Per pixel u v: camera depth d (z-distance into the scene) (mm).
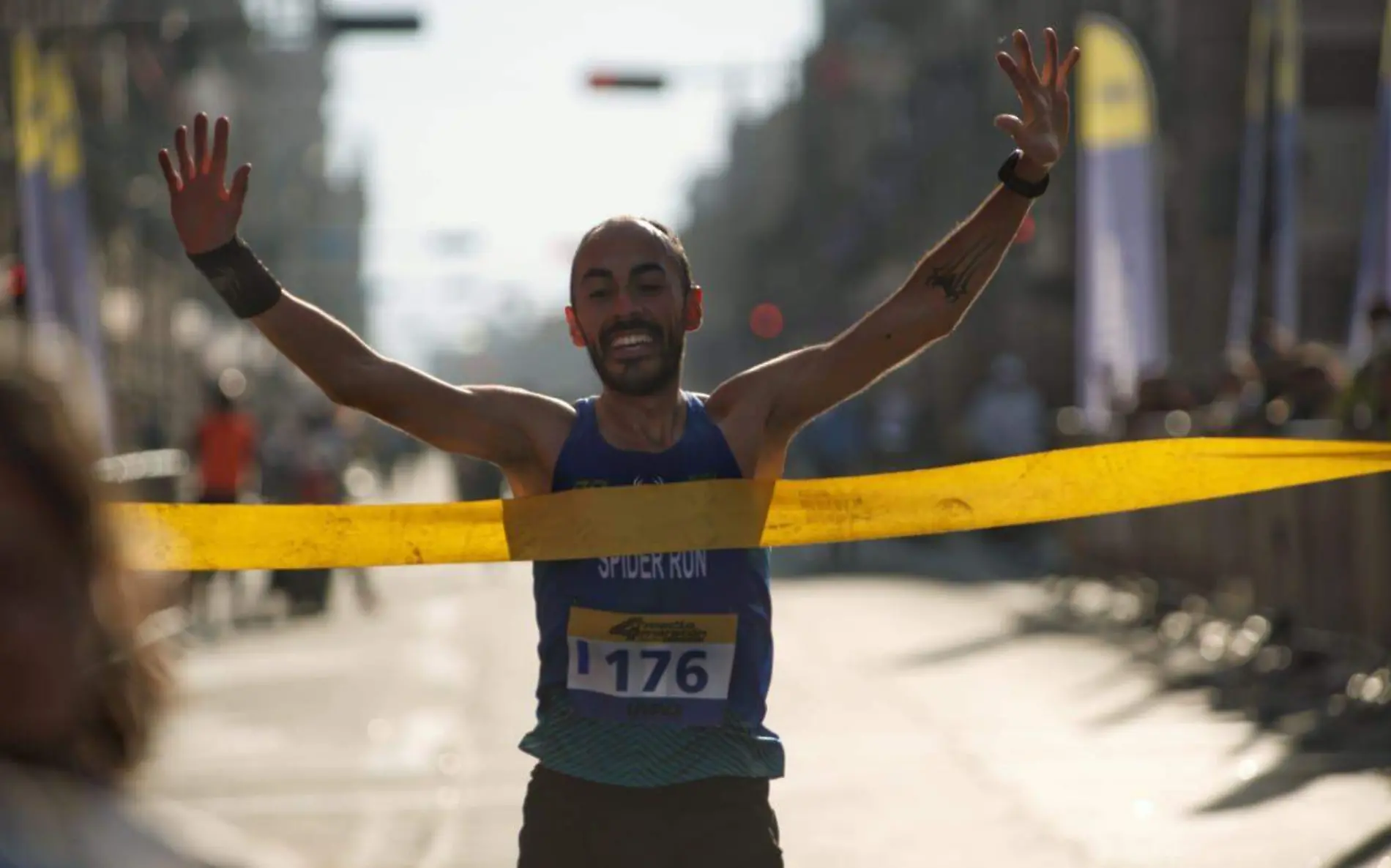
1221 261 105625
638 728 12922
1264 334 50094
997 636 51844
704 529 13141
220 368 174500
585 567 13148
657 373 13094
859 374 13469
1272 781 30203
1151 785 30359
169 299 166250
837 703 39594
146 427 100188
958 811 28656
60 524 4891
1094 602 59812
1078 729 35781
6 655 4836
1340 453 15766
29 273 51188
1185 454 15398
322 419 73250
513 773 32500
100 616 5004
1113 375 64938
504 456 13227
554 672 13258
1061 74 13609
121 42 133625
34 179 52250
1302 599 41625
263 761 33875
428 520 14406
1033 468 15219
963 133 174875
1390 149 50250
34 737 4891
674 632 13055
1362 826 26797
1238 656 43531
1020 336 147375
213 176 12398
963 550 89375
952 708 38531
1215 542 49094
